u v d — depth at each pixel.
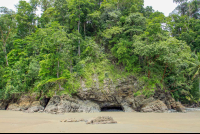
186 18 58.38
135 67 34.84
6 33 42.31
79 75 32.22
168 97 34.19
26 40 39.53
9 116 20.91
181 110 29.70
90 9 40.66
